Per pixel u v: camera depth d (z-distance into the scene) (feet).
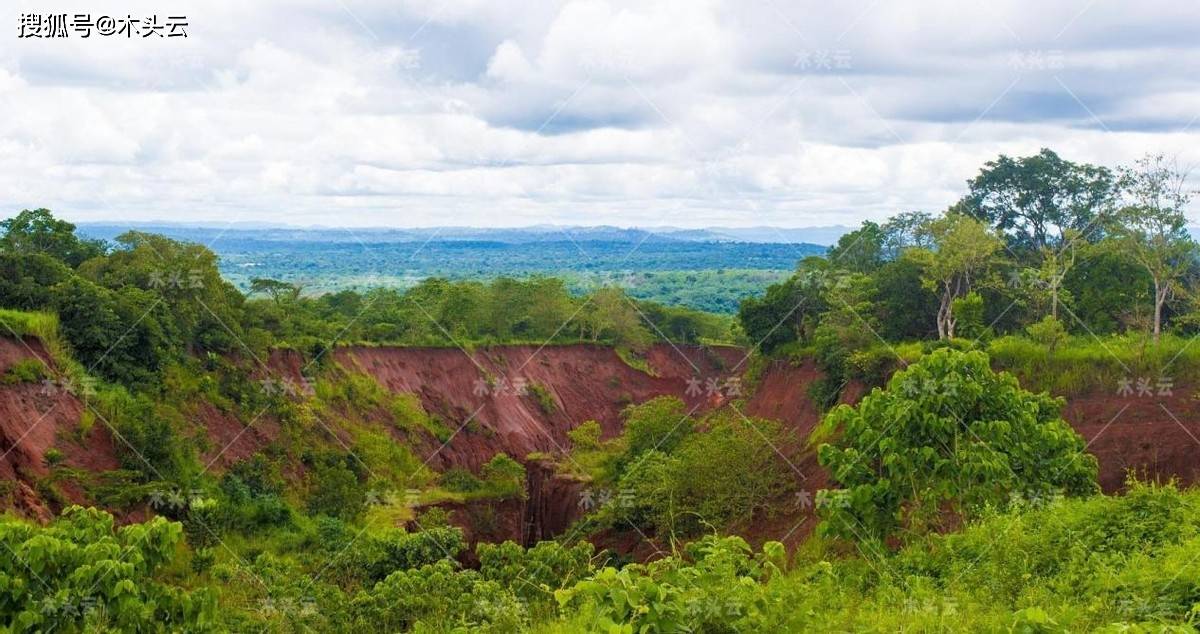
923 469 53.67
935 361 54.65
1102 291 114.11
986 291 125.08
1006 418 55.11
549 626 47.91
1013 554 46.32
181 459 96.68
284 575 70.74
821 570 48.37
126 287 116.88
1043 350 88.84
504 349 199.72
